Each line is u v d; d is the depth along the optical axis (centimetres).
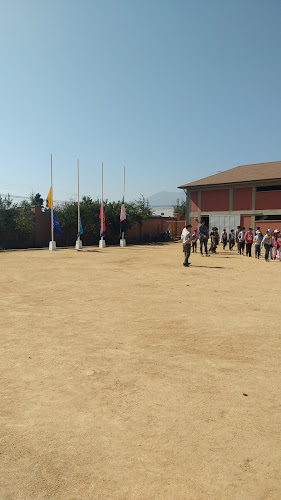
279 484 280
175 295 1015
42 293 1032
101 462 305
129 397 419
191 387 447
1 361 527
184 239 1667
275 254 2027
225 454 316
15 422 364
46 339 627
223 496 268
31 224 3183
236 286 1166
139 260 1950
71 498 265
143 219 4172
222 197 3584
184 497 267
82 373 486
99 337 639
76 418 372
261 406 402
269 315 800
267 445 330
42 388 441
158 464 303
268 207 3294
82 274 1420
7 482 281
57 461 305
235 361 534
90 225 3612
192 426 360
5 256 2131
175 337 644
